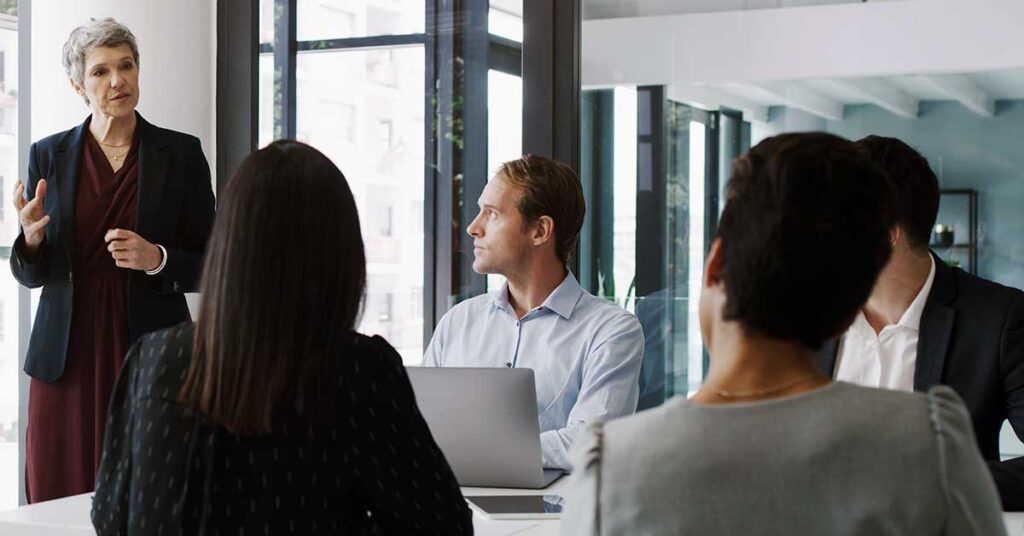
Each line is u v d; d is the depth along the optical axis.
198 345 1.44
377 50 4.83
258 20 5.05
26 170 4.77
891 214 1.13
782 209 1.09
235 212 1.42
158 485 1.43
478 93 4.63
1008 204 3.86
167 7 4.78
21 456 4.89
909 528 1.03
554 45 4.46
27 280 3.59
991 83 3.87
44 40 4.55
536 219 2.96
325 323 1.43
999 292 2.41
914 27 3.96
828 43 4.07
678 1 4.27
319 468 1.43
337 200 1.45
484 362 3.06
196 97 4.96
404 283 4.80
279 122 5.04
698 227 4.27
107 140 3.73
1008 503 2.23
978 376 2.36
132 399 1.50
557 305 3.00
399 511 1.50
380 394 1.48
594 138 4.42
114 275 3.66
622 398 2.86
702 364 4.28
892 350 2.46
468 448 2.55
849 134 4.05
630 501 1.08
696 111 4.26
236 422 1.40
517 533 2.20
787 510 1.04
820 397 1.07
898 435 1.04
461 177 4.68
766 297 1.09
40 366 3.61
